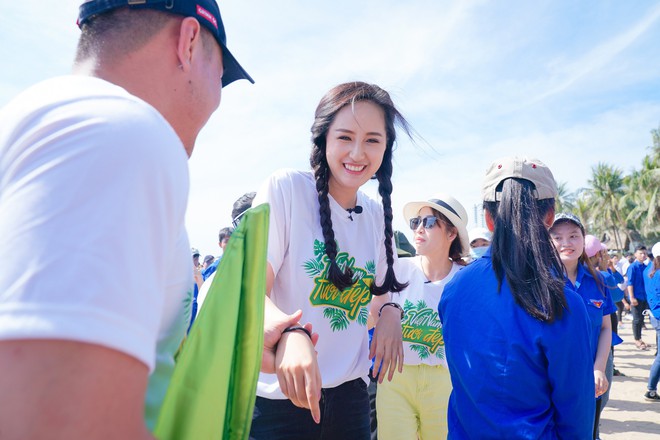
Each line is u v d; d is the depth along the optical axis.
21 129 0.69
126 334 0.60
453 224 3.49
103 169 0.64
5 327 0.56
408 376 3.24
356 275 2.01
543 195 1.82
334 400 1.91
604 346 3.74
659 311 7.10
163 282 0.70
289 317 1.34
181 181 0.74
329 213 1.91
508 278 1.69
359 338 2.03
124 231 0.63
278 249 1.84
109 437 0.58
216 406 0.87
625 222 54.28
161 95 0.95
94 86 0.77
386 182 2.19
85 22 0.95
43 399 0.55
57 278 0.58
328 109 1.91
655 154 49.25
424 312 3.29
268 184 1.90
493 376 1.65
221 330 0.90
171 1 0.95
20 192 0.63
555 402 1.60
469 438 1.71
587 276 3.80
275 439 1.78
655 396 7.04
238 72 1.22
